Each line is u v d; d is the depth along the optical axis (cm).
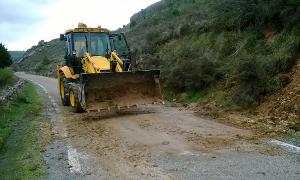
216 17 1678
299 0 1202
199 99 1342
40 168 690
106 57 1382
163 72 1612
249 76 1127
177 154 729
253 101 1082
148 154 740
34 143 891
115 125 1050
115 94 1202
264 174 594
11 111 1371
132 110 1294
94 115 1246
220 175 598
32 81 3459
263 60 1172
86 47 1383
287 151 708
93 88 1174
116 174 634
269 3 1338
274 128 879
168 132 916
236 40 1458
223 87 1276
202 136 854
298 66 1072
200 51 1623
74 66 1383
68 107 1516
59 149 822
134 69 1434
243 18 1471
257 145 758
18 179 638
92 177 625
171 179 593
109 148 805
